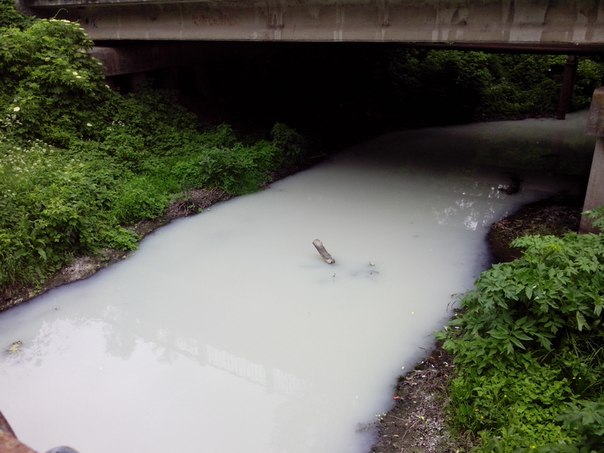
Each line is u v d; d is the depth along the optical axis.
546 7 8.18
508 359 5.29
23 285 7.83
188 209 10.79
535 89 22.95
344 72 19.86
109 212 9.57
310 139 15.25
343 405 5.74
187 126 13.52
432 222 10.55
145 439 5.33
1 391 5.99
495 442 4.48
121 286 8.20
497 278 5.64
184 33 12.42
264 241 9.68
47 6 13.70
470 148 16.69
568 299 5.31
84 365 6.48
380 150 16.23
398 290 7.99
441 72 21.41
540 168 14.38
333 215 10.91
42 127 10.72
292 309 7.56
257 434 5.38
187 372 6.34
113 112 12.21
